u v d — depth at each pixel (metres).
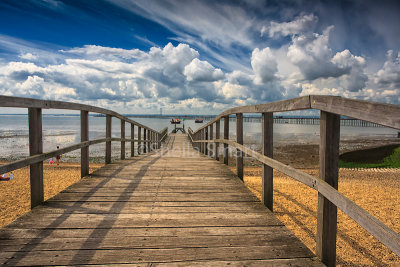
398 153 18.20
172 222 2.20
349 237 3.36
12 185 6.75
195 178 3.81
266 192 2.60
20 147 20.09
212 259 1.64
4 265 1.54
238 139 3.71
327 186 1.49
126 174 4.02
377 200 5.32
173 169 4.49
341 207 1.33
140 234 1.97
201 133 9.23
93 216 2.29
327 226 1.58
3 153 16.89
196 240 1.89
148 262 1.60
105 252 1.70
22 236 1.89
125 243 1.82
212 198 2.86
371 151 19.73
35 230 1.99
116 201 2.71
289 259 1.65
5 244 1.77
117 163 5.16
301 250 1.76
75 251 1.71
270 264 1.59
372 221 1.10
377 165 14.43
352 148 21.98
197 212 2.44
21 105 2.11
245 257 1.67
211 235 1.97
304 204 4.77
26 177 7.91
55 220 2.19
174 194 2.99
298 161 14.14
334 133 1.56
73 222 2.16
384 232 1.02
